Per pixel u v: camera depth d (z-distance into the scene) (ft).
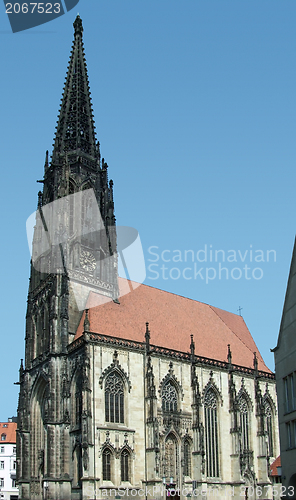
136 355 415.23
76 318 432.25
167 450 407.44
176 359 437.99
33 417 447.83
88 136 525.34
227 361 485.97
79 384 395.96
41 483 424.05
